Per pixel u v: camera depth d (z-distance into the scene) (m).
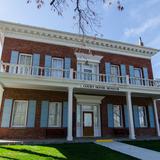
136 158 8.28
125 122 17.06
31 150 9.14
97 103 16.72
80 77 16.28
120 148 10.67
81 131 15.73
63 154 8.57
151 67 20.09
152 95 17.92
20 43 15.33
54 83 13.48
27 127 13.98
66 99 15.66
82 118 16.08
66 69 15.02
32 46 15.63
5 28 15.10
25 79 12.85
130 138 14.51
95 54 17.67
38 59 15.45
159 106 21.16
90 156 8.46
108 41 17.92
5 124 13.47
